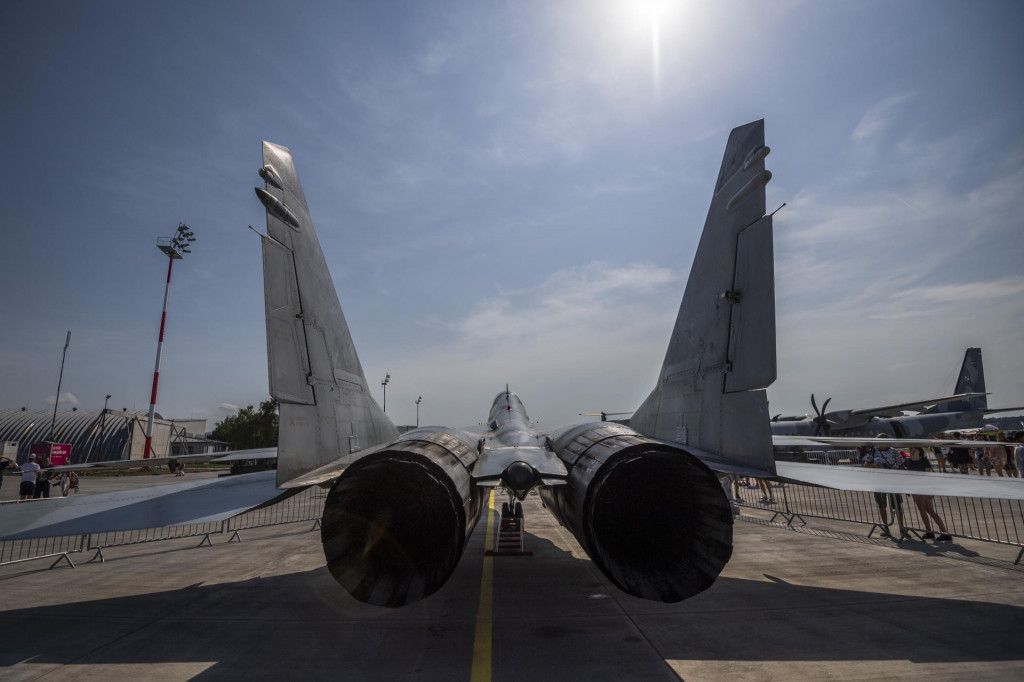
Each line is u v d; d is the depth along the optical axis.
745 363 4.75
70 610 5.20
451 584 6.00
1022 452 10.00
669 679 3.45
